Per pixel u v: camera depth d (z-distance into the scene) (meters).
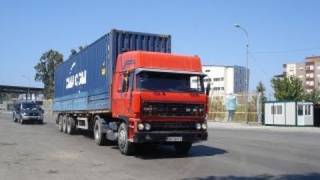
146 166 14.62
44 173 13.21
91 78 22.89
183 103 16.36
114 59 19.22
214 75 109.81
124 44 19.53
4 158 16.55
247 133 33.34
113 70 19.12
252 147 20.94
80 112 25.41
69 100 28.58
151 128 15.99
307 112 46.12
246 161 15.71
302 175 12.71
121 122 18.03
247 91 54.28
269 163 15.17
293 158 16.58
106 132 20.75
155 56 16.73
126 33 19.61
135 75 16.31
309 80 165.50
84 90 24.45
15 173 13.20
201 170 13.69
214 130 38.03
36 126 39.16
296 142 24.23
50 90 114.06
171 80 16.58
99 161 15.80
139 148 18.98
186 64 16.98
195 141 16.55
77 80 26.42
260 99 51.06
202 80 16.98
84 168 14.20
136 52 16.78
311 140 25.95
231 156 17.22
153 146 20.66
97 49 21.81
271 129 40.53
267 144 22.72
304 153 18.33
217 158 16.59
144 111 15.91
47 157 16.88
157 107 16.03
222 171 13.47
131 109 16.27
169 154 17.84
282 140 25.73
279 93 68.69
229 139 26.25
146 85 16.19
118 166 14.63
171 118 16.20
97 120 21.58
